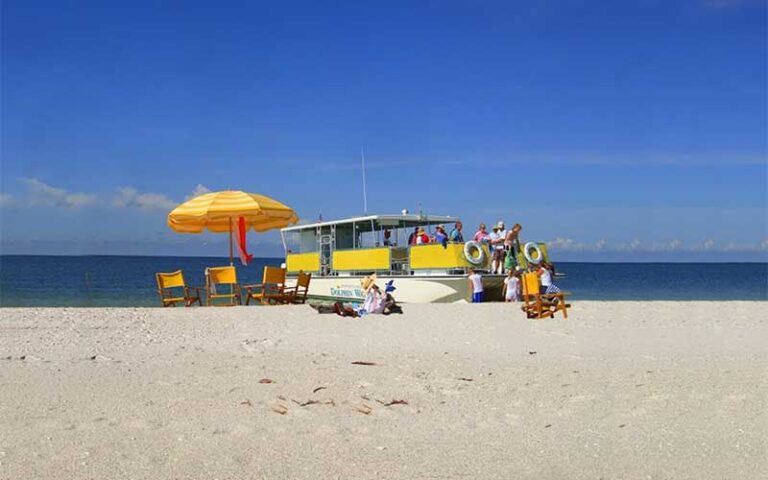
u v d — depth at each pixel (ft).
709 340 39.99
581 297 131.44
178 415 21.75
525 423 21.48
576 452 18.62
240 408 22.74
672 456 18.31
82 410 22.17
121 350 34.99
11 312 50.08
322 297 72.59
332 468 17.11
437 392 25.57
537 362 32.35
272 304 63.26
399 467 17.28
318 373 28.94
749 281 239.91
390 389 25.98
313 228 78.54
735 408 23.34
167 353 34.30
